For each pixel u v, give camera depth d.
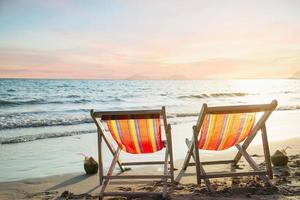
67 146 9.45
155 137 4.71
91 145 9.60
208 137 4.77
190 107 24.59
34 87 56.31
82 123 15.11
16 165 7.03
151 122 4.49
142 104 28.69
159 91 53.34
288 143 9.11
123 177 4.41
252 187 4.49
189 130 12.45
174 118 16.89
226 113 4.21
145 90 56.56
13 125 14.32
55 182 5.44
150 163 5.78
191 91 54.44
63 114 19.78
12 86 58.12
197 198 4.10
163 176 4.39
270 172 4.43
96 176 5.79
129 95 41.75
